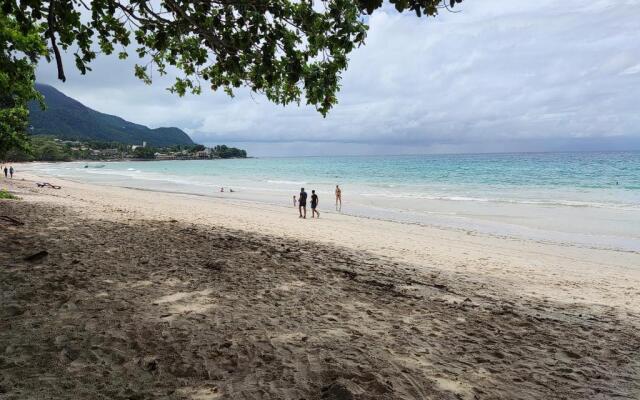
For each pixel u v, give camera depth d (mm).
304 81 6914
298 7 6863
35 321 4344
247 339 4246
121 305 5016
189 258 8078
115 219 13133
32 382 3123
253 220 18125
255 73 7383
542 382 3834
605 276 10438
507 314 6152
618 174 56219
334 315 5355
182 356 3744
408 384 3484
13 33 9898
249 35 6742
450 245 14180
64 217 12570
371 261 10023
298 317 5129
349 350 4148
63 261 6898
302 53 7234
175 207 22188
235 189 41562
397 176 62656
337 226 17922
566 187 39656
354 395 3061
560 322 5949
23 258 6781
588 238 16625
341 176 65625
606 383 3916
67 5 6168
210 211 21172
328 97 7113
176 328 4418
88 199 22875
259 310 5273
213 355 3801
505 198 31359
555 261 12258
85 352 3701
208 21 7449
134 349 3846
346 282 7352
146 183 51531
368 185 46000
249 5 6520
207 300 5500
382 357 4039
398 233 16578
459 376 3793
